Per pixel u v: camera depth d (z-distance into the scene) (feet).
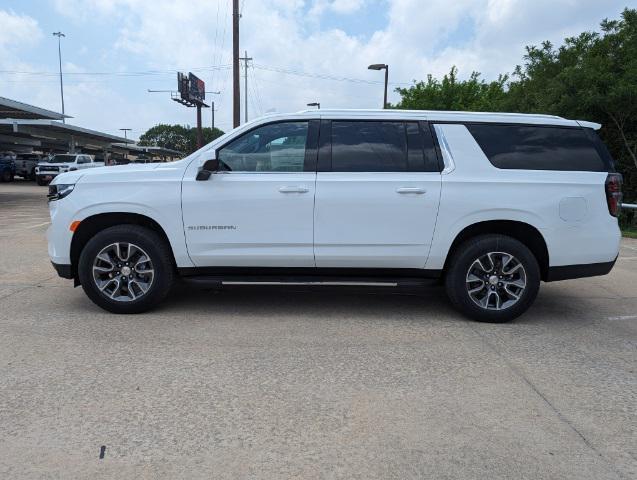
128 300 17.33
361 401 11.59
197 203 16.80
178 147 364.99
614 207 17.02
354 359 13.98
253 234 16.89
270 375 12.87
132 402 11.37
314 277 17.49
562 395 12.03
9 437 9.94
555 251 16.90
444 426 10.59
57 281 22.16
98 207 16.87
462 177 16.78
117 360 13.61
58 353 14.01
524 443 10.01
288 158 17.04
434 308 19.01
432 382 12.61
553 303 20.12
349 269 17.34
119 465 9.14
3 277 22.82
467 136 17.08
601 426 10.69
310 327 16.61
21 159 129.29
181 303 19.02
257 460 9.36
